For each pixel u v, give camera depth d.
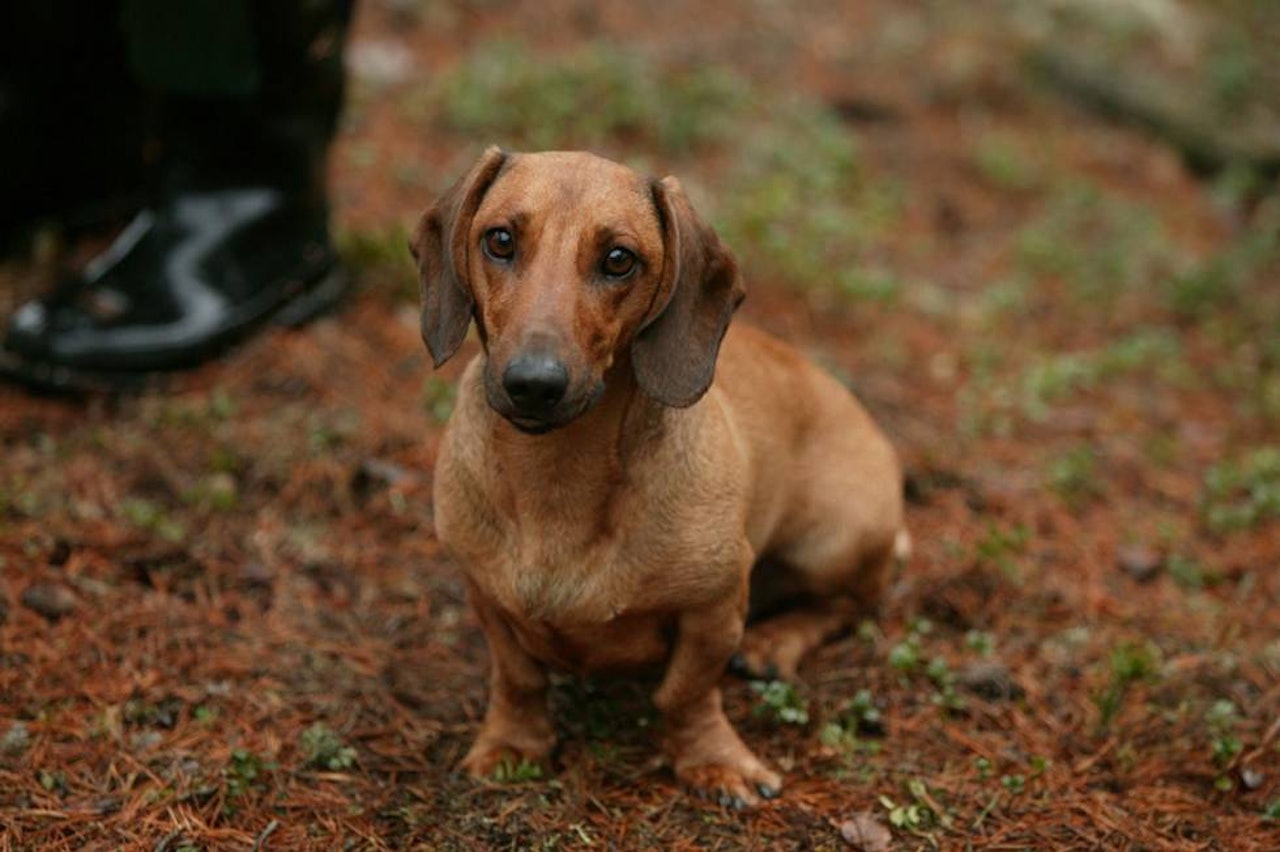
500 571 3.73
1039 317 7.85
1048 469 6.09
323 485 5.40
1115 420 6.70
